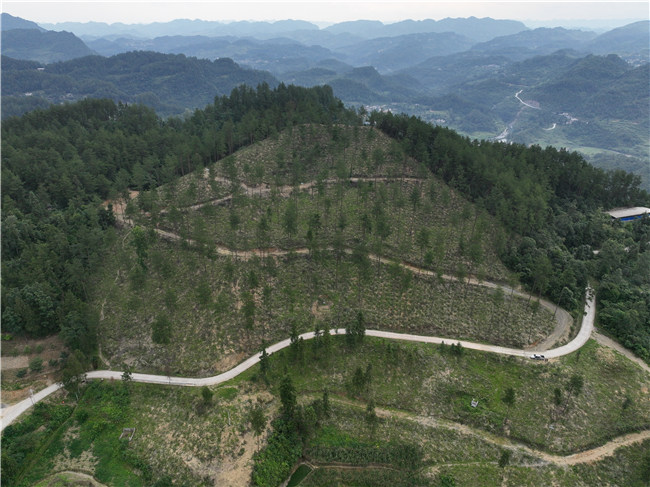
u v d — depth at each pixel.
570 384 89.62
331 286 112.94
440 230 135.38
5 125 189.50
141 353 94.31
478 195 156.25
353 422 82.19
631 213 178.50
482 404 85.88
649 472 73.31
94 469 72.88
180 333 98.00
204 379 88.38
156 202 142.00
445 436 80.31
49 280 104.12
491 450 78.19
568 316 112.38
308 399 85.38
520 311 110.25
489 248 131.38
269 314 103.31
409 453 76.69
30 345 94.00
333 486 73.44
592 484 73.81
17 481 69.75
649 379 94.00
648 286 129.00
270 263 111.44
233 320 100.81
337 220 137.12
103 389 86.31
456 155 162.25
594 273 134.38
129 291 111.69
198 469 71.62
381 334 100.31
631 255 144.38
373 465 76.62
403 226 136.00
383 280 115.31
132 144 174.38
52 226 122.56
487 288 116.00
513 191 144.88
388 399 86.88
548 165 181.75
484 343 100.06
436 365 92.81
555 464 76.00
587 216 166.00
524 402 86.50
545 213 149.62
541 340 102.69
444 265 121.25
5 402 81.50
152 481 71.00
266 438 77.06
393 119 192.62
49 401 82.75
